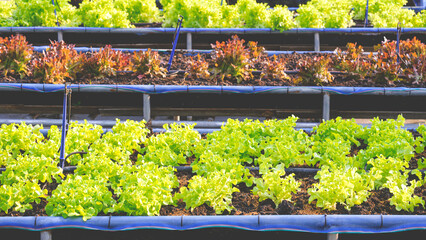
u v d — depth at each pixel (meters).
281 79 6.99
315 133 5.41
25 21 9.88
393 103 6.51
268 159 4.39
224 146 4.57
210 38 9.59
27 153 4.72
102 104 6.56
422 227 3.56
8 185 4.00
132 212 3.74
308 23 9.77
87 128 5.02
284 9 9.73
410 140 4.81
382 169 4.20
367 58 8.02
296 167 4.66
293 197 4.06
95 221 3.56
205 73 6.91
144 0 10.77
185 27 9.78
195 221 3.58
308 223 3.57
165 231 3.62
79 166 4.25
